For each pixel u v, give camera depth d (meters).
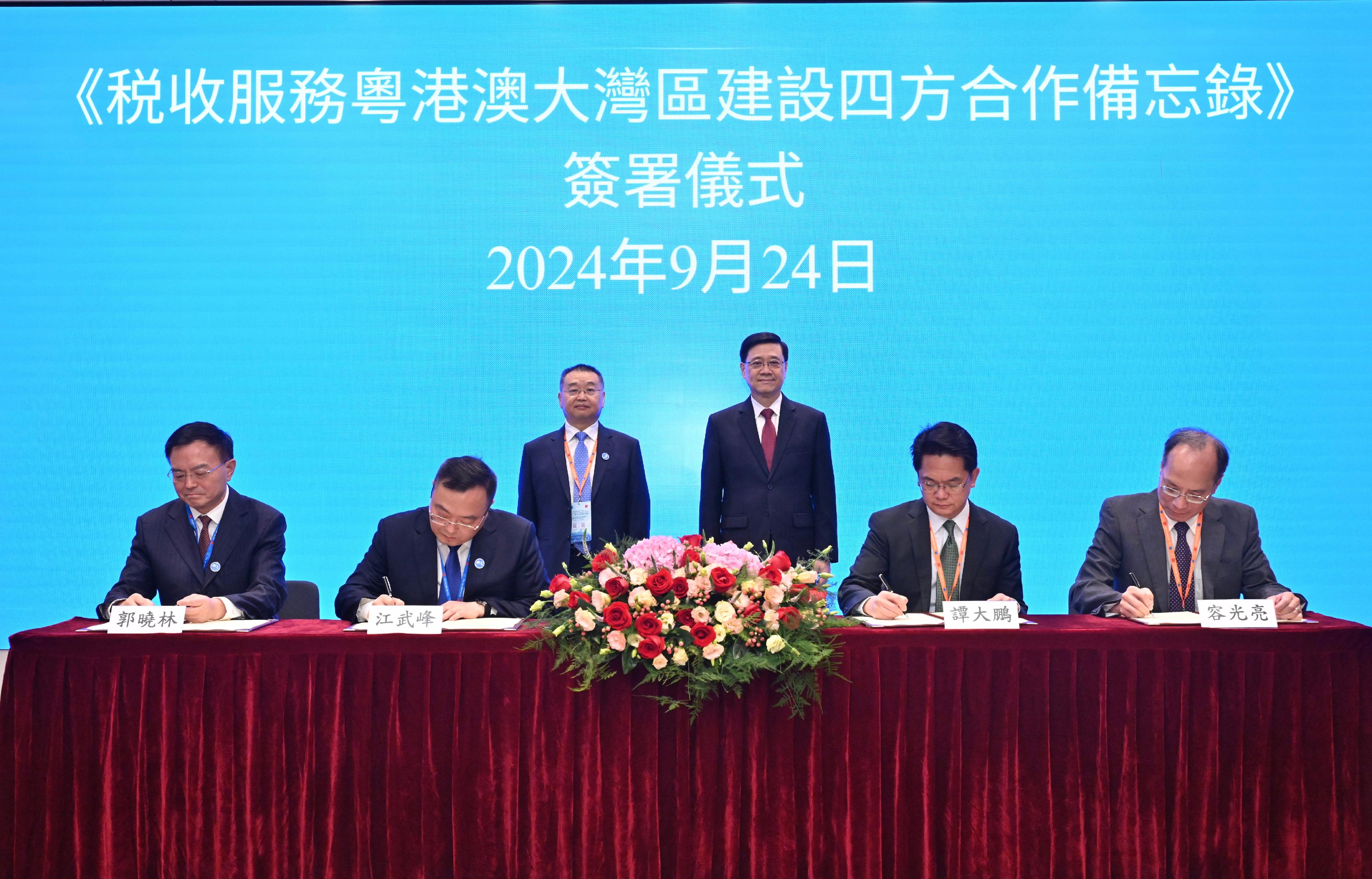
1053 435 4.66
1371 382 4.59
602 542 3.98
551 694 2.12
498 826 2.12
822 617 2.14
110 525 4.59
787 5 4.65
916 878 2.14
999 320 4.66
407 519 2.76
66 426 4.59
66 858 2.12
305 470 4.65
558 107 4.67
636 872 2.10
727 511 4.05
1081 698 2.15
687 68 4.67
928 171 4.66
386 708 2.13
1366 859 2.13
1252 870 2.13
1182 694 2.14
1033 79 4.62
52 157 4.59
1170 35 4.60
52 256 4.59
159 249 4.62
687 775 2.11
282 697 2.13
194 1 4.60
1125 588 2.76
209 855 2.11
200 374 4.62
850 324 4.69
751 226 4.69
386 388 4.67
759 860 2.10
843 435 4.70
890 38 4.65
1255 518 2.78
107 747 2.12
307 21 4.63
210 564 2.79
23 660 2.12
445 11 4.65
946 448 2.57
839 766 2.13
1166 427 4.63
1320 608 4.59
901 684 2.14
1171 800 2.14
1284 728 2.14
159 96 4.62
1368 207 4.57
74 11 4.59
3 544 4.56
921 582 2.70
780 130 4.67
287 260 4.65
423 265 4.67
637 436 4.69
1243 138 4.59
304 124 4.64
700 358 4.70
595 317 4.70
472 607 2.34
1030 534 4.67
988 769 2.14
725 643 2.06
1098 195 4.62
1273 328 4.59
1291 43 4.58
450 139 4.67
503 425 4.69
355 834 2.12
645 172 4.68
